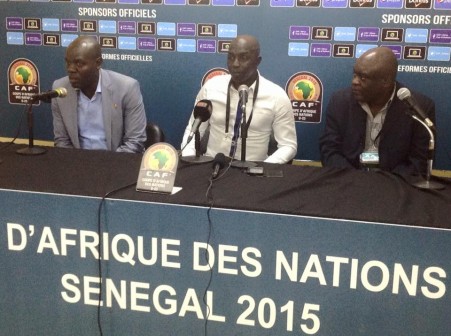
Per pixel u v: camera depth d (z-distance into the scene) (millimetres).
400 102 2176
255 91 2320
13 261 1504
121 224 1401
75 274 1471
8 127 3188
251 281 1364
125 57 2934
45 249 1471
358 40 2629
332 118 2348
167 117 2971
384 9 2564
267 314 1379
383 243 1259
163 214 1368
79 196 1405
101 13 2904
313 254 1309
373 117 2262
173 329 1453
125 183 1535
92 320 1495
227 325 1411
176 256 1394
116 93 2445
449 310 1259
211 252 1369
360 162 2199
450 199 1415
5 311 1552
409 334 1302
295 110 2799
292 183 1564
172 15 2820
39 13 2982
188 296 1417
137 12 2857
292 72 2748
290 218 1297
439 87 2605
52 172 1653
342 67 2682
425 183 1531
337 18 2625
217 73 2842
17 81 3109
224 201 1372
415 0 2521
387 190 1515
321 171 1724
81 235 1437
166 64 2896
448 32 2525
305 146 2840
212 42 2805
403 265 1262
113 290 1458
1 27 3049
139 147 2516
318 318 1349
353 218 1266
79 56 2270
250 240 1337
